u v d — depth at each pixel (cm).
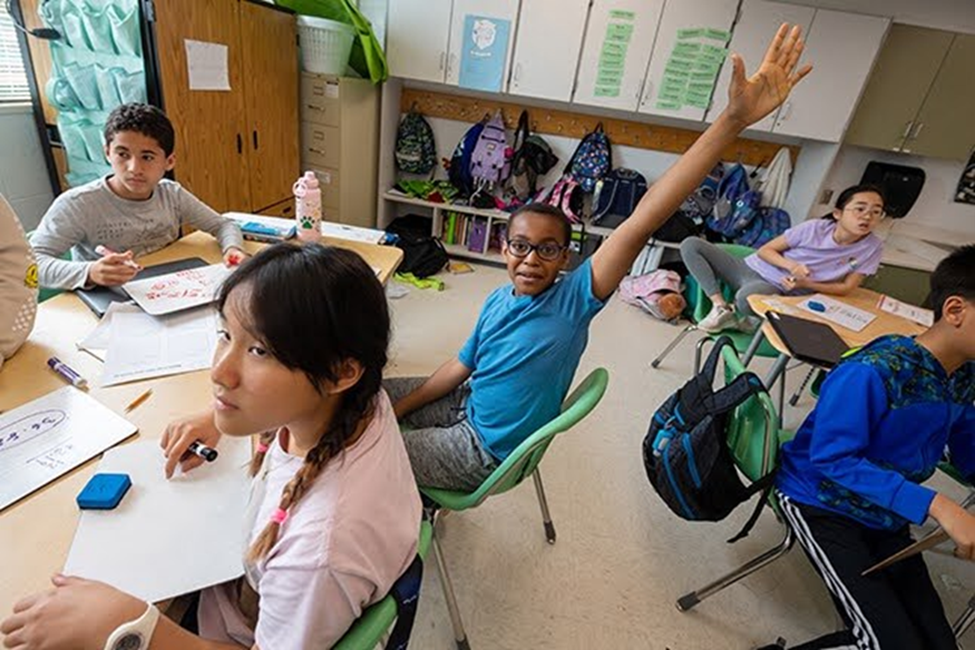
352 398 60
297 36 312
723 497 129
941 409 110
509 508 178
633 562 163
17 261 98
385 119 370
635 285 369
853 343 171
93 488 70
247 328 52
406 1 328
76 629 51
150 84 215
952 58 304
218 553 65
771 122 327
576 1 312
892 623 102
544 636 137
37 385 92
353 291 54
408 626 65
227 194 271
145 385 96
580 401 110
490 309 132
